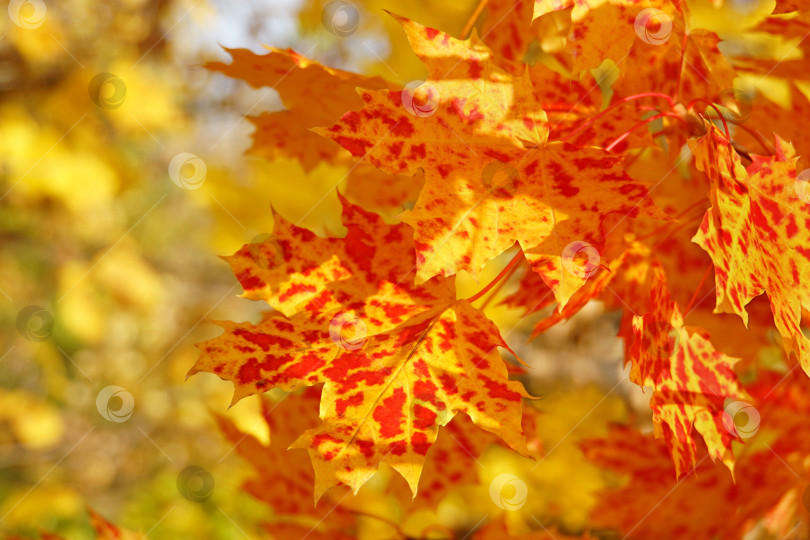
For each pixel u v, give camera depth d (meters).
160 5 2.27
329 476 0.99
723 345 1.15
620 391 1.75
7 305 2.94
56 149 2.44
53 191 2.50
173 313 3.15
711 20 1.20
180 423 2.91
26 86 2.34
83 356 2.96
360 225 1.02
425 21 1.27
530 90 0.98
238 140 1.82
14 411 2.83
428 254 0.97
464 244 0.98
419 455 0.99
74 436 2.87
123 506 2.59
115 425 2.87
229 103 1.98
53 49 2.28
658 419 1.01
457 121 0.98
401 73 1.29
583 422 1.65
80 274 2.95
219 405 2.43
